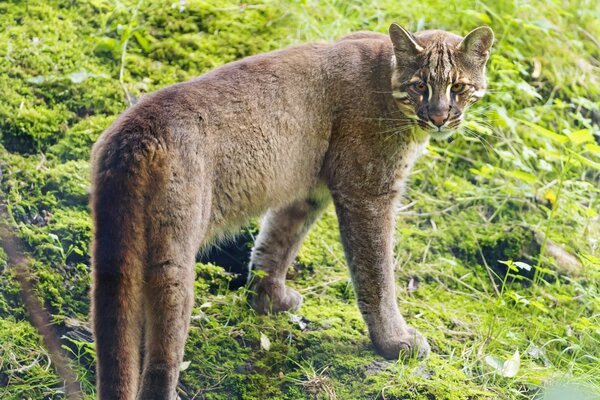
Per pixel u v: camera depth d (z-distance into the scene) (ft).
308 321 30.35
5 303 27.81
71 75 35.24
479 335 31.22
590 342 31.65
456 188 37.29
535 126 33.14
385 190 28.81
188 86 26.43
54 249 29.53
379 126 28.58
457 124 28.45
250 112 26.96
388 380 27.96
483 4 42.14
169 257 24.18
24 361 26.68
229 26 39.75
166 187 24.26
